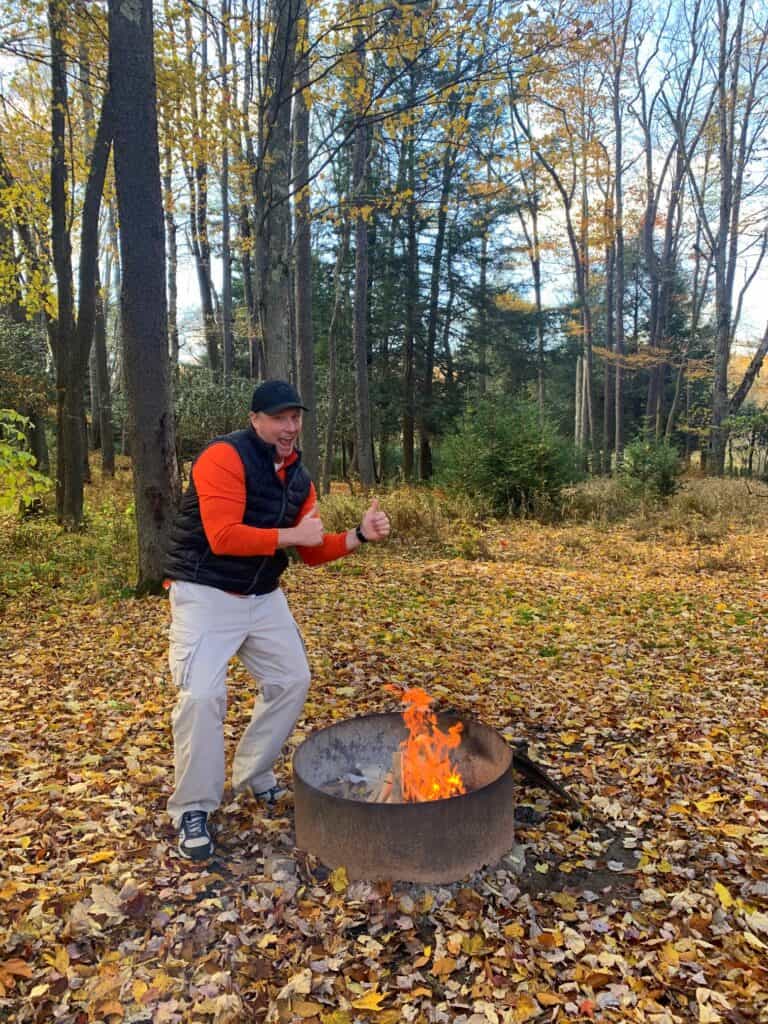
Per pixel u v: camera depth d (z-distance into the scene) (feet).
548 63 37.09
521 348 108.37
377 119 27.45
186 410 60.80
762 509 46.83
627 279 123.54
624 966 7.86
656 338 99.76
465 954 8.01
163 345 23.71
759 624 22.17
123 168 22.54
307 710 15.23
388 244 85.71
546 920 8.64
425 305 82.84
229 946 8.08
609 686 17.15
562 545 37.68
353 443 96.43
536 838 10.39
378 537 10.56
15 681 17.04
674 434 103.91
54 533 35.29
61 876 9.31
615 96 84.64
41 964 7.82
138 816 10.82
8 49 31.96
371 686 16.89
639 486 51.24
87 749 13.28
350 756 11.20
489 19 25.35
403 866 8.96
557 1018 7.20
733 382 125.49
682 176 97.35
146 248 22.90
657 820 11.02
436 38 25.16
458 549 35.32
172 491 24.48
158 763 12.74
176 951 8.00
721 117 76.28
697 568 31.22
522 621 23.16
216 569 9.56
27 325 50.01
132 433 24.03
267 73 26.43
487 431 50.78
